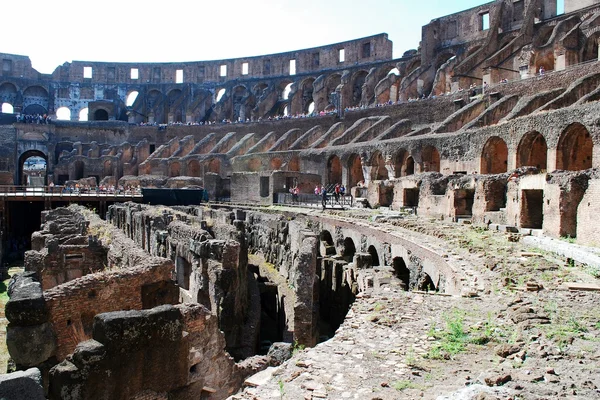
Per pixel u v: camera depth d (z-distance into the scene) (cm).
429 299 1201
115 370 790
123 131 9288
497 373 727
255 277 2566
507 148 3759
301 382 736
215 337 1045
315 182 5138
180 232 2120
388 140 4959
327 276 2645
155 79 10856
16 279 1212
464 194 2777
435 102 6125
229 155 7256
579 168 3341
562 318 1009
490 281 1370
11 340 962
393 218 2870
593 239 1722
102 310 1106
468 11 7600
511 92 5038
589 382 698
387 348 870
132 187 6406
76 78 10638
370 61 8894
